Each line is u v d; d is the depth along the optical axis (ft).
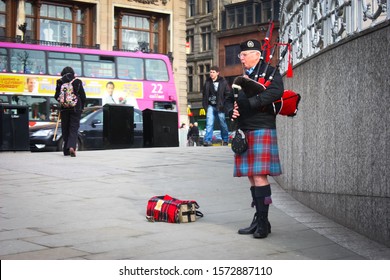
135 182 40.60
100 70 111.75
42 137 86.22
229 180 41.16
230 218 28.50
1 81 101.45
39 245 22.81
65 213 29.89
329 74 27.48
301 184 32.50
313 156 30.17
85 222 27.58
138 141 89.45
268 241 23.38
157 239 23.88
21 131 69.82
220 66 286.25
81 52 109.60
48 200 33.76
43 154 62.95
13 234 24.88
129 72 115.34
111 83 112.57
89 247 22.48
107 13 173.88
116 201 33.50
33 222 27.55
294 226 26.18
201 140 197.98
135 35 184.24
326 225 26.25
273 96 23.85
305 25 34.83
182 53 192.95
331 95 27.20
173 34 190.29
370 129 22.77
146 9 183.52
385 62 21.43
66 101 58.70
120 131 75.97
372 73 22.53
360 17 24.36
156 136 82.28
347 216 25.38
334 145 26.86
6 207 31.53
